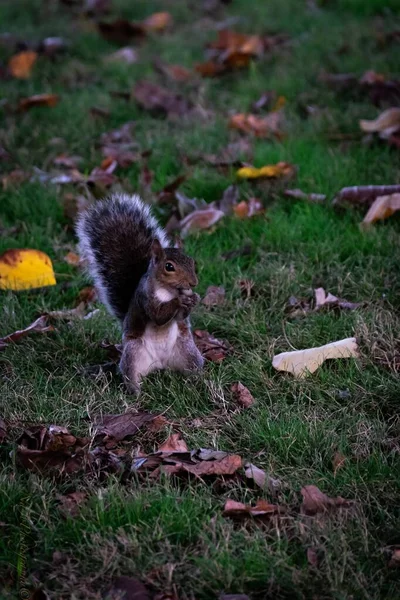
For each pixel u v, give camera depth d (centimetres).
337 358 635
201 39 1289
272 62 1198
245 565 449
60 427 554
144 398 609
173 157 948
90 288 745
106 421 573
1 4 1479
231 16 1387
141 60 1224
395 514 495
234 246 796
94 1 1436
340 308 703
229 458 528
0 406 589
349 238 790
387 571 452
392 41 1216
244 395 603
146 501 495
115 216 663
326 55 1183
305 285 735
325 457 542
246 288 731
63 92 1144
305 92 1085
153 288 579
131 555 462
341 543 461
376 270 749
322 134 979
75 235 836
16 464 537
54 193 881
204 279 745
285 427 560
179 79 1151
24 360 652
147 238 657
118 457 540
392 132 943
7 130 1025
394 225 806
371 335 654
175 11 1420
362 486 512
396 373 617
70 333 681
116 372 645
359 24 1285
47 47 1262
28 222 848
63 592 443
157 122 1035
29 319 705
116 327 691
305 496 493
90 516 489
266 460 543
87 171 924
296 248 791
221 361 646
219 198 877
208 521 481
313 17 1334
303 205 848
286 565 447
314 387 608
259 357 638
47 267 752
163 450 544
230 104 1077
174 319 597
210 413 592
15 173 917
